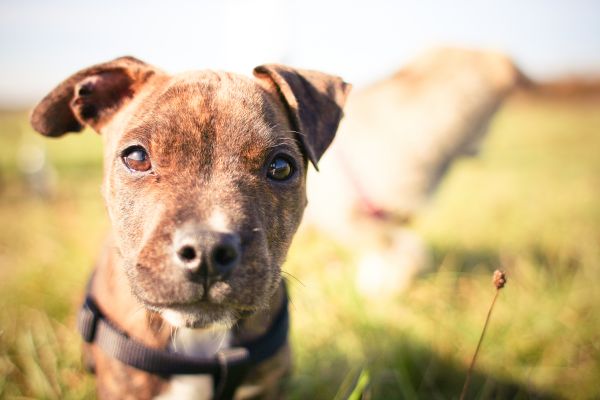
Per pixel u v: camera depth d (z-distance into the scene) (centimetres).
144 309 30
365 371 32
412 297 53
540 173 108
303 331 45
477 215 76
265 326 31
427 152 57
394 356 42
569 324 47
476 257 62
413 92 58
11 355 42
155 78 32
